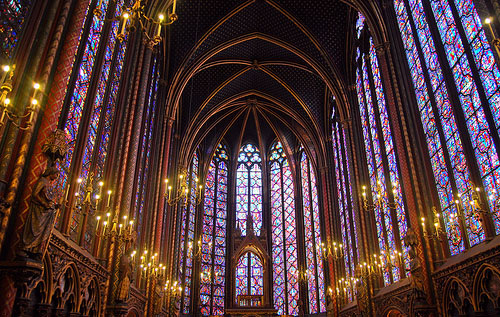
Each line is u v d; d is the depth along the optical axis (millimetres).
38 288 8367
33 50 8133
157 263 20047
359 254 20891
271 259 33000
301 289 30578
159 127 21719
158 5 16828
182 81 24031
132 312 15938
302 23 23984
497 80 11062
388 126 18406
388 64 17500
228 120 33344
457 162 13125
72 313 9969
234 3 23203
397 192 17344
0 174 6891
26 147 7328
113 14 13539
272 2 23281
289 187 34688
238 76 29000
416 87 16031
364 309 19984
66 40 9000
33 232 6969
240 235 32219
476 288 11289
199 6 22719
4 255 6770
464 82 12758
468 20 12570
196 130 29578
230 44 25156
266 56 27312
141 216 18469
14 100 7520
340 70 24438
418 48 15750
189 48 23719
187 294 29562
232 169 35500
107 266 12461
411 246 14320
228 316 28344
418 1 15836
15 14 7762
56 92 8430
